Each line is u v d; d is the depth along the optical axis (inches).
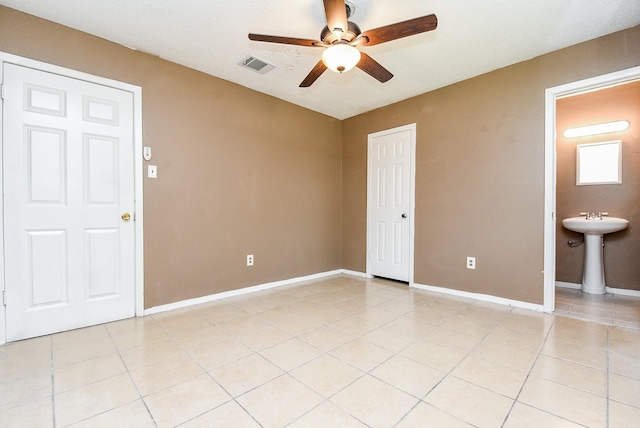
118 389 58.7
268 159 136.0
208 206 115.9
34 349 75.0
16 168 78.8
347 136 168.6
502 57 103.0
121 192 95.3
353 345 78.2
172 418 50.7
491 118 113.2
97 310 91.5
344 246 170.2
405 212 141.6
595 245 123.3
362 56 79.7
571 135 132.6
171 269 106.3
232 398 56.1
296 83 123.4
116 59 94.0
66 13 79.8
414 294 126.3
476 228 117.7
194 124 111.7
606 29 87.0
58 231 85.0
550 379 62.0
